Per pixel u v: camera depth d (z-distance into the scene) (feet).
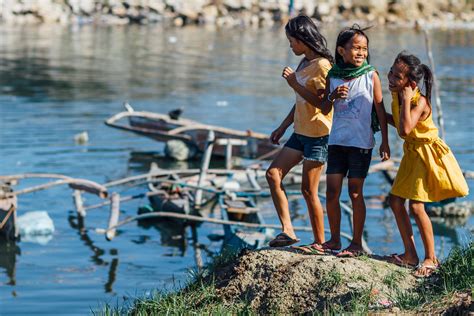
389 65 128.26
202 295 27.78
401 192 27.32
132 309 29.68
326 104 27.25
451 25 210.79
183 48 148.25
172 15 196.03
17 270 46.16
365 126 27.40
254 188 59.31
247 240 49.08
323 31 180.96
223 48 149.89
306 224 55.62
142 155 72.90
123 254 49.32
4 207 52.80
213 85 105.91
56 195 60.54
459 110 91.45
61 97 94.48
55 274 45.47
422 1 220.64
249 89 103.40
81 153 71.51
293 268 27.25
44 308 40.06
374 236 52.70
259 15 202.08
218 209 58.85
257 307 26.73
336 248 28.66
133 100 93.86
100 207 58.65
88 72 114.42
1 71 112.06
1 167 65.77
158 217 56.49
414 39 173.99
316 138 28.17
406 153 27.30
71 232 53.26
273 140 30.19
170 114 76.74
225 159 72.84
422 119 26.84
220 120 83.97
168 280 44.50
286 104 93.50
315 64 27.73
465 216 57.31
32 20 184.75
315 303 26.11
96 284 43.83
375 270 26.94
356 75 27.25
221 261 30.04
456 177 27.04
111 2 193.06
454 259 26.96
